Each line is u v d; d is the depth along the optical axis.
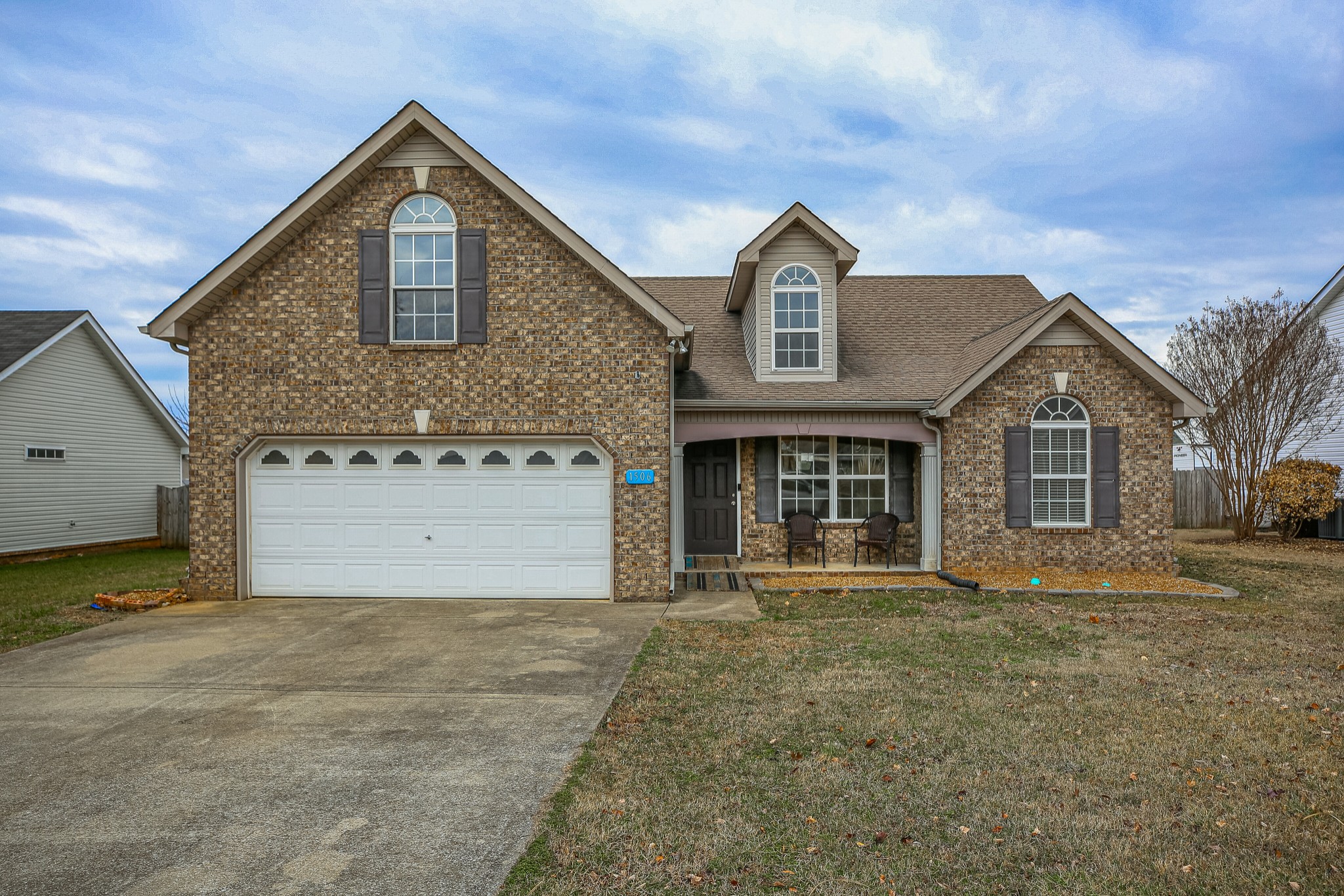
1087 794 4.58
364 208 11.00
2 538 17.08
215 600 11.05
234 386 10.99
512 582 11.15
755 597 11.23
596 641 8.52
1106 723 5.73
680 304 17.09
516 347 10.92
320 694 6.67
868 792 4.60
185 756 5.29
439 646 8.32
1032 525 12.79
